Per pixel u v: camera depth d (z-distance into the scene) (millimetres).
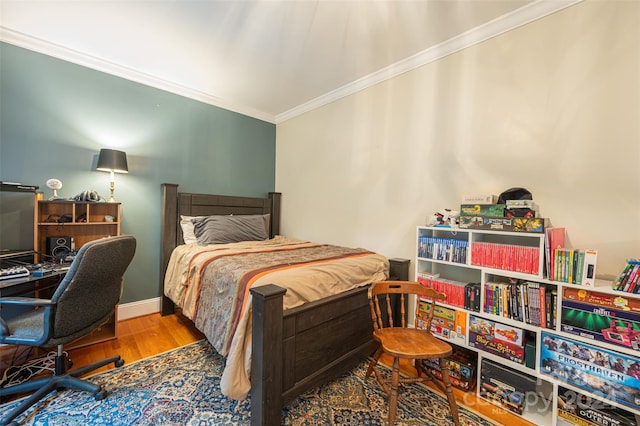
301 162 3611
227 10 1867
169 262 2828
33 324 1561
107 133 2613
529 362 1535
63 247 2232
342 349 1743
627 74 1493
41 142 2283
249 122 3721
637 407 1219
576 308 1394
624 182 1502
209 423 1420
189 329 2521
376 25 1999
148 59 2512
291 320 1416
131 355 2055
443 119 2254
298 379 1466
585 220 1618
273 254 2340
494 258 1714
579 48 1640
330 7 1822
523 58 1850
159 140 2949
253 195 3785
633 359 1234
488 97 2008
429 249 2074
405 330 1694
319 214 3371
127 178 2740
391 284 1741
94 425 1391
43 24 2033
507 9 1828
